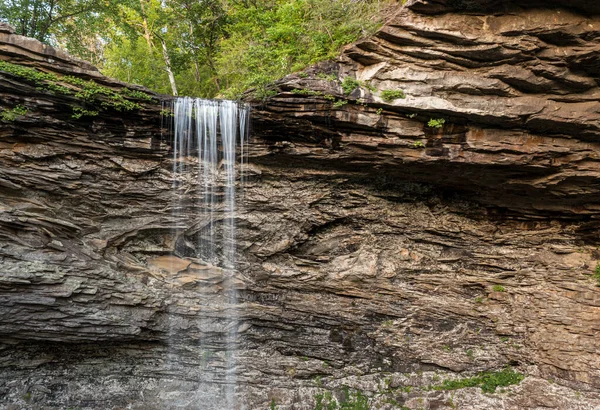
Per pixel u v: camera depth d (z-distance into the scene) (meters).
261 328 10.64
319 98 8.68
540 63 8.03
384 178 10.29
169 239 10.05
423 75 8.44
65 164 8.68
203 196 9.78
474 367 10.65
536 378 10.15
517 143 8.77
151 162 9.29
